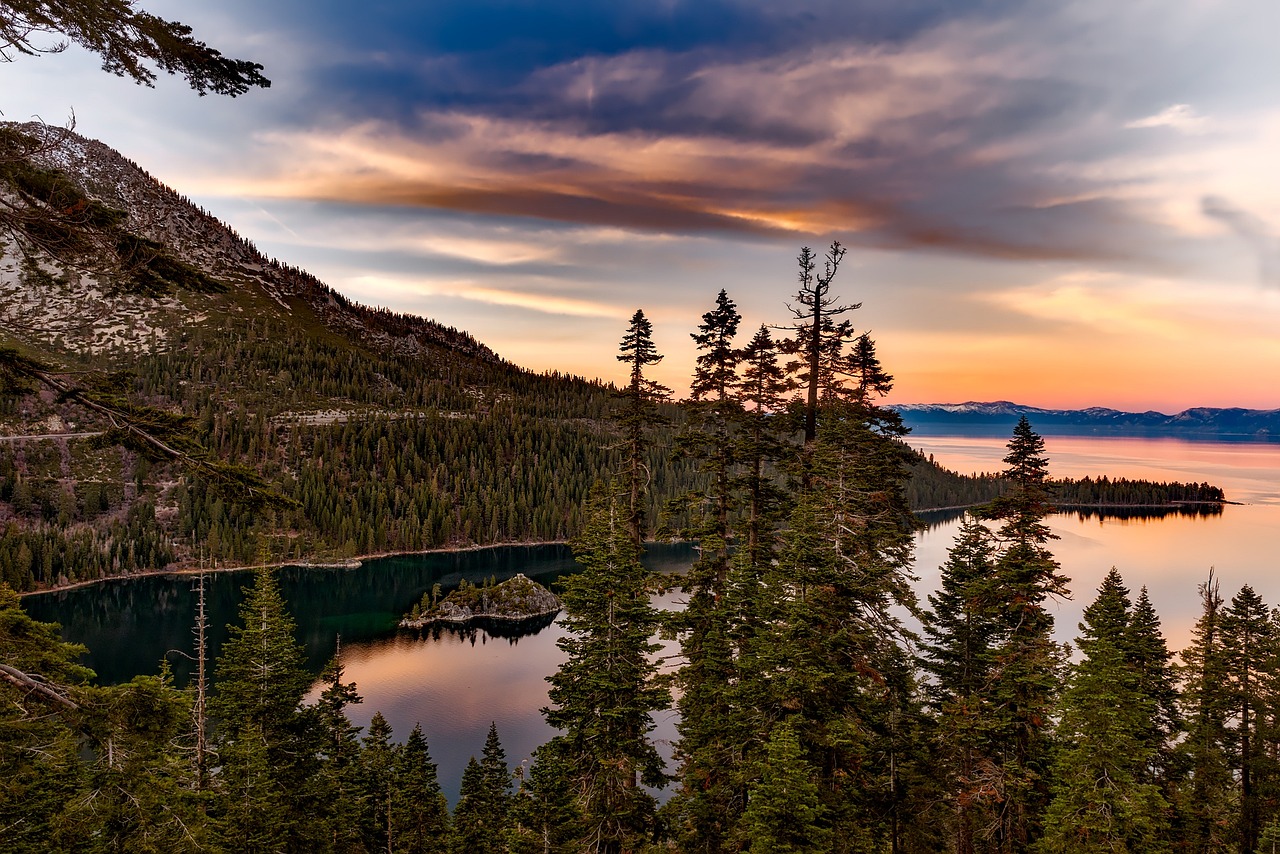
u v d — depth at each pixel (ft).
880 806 86.07
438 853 137.80
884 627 78.59
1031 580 82.84
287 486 632.79
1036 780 84.89
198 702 86.12
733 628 87.76
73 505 576.20
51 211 31.89
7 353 31.50
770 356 90.99
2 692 37.63
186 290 35.55
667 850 83.66
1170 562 529.04
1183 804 101.96
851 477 82.02
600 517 84.89
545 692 286.46
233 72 35.63
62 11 30.76
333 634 378.53
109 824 42.22
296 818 98.12
